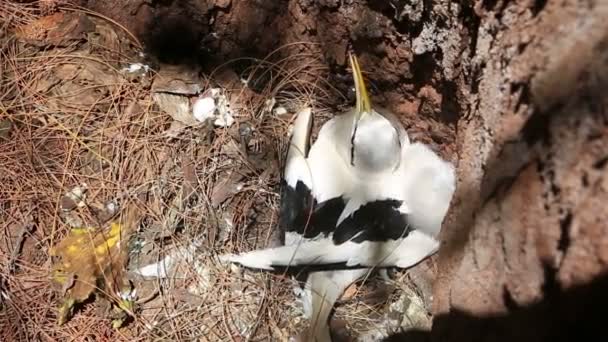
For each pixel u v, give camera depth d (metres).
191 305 0.50
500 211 0.35
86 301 0.50
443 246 0.44
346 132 0.50
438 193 0.47
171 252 0.52
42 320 0.49
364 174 0.48
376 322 0.49
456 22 0.43
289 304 0.50
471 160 0.41
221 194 0.54
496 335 0.34
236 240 0.52
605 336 0.27
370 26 0.50
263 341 0.49
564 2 0.33
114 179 0.54
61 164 0.54
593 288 0.28
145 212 0.53
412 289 0.49
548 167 0.31
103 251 0.51
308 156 0.51
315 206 0.49
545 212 0.31
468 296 0.38
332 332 0.49
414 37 0.47
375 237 0.48
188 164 0.54
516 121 0.34
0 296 0.50
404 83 0.52
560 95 0.31
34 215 0.53
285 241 0.50
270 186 0.54
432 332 0.44
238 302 0.50
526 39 0.34
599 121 0.29
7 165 0.54
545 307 0.30
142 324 0.49
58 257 0.51
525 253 0.32
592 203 0.28
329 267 0.49
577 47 0.31
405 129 0.54
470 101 0.42
